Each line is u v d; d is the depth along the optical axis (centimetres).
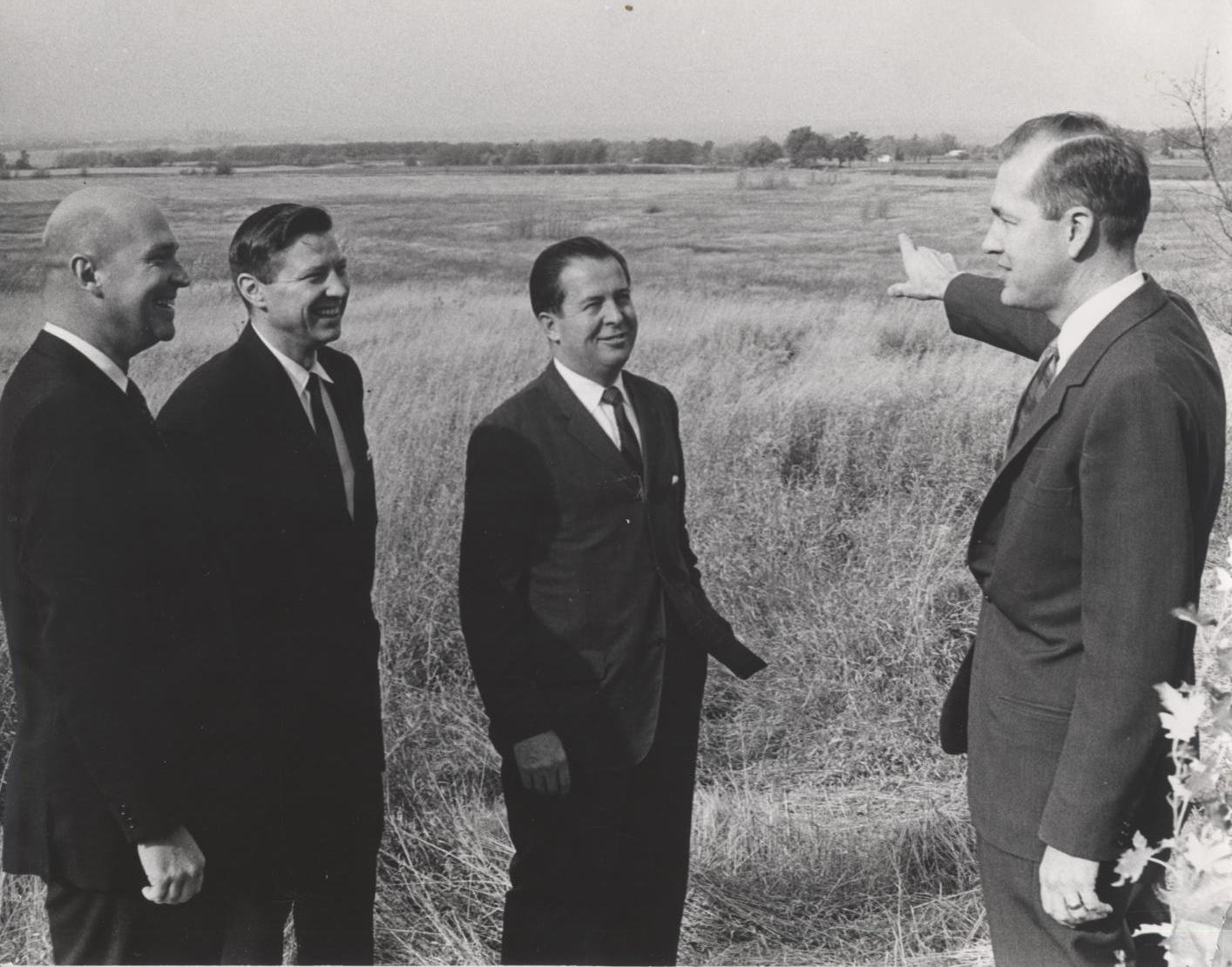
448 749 336
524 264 975
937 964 252
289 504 210
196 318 661
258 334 217
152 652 175
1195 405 164
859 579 405
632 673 228
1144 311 169
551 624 228
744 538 437
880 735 342
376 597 380
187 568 185
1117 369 164
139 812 171
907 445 504
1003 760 184
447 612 389
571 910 232
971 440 512
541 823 231
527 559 228
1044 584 177
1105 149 168
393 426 512
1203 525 173
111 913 183
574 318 220
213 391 210
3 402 176
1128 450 161
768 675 380
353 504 226
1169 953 154
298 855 221
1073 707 175
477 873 288
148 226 181
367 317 784
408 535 420
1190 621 160
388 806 312
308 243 209
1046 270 174
